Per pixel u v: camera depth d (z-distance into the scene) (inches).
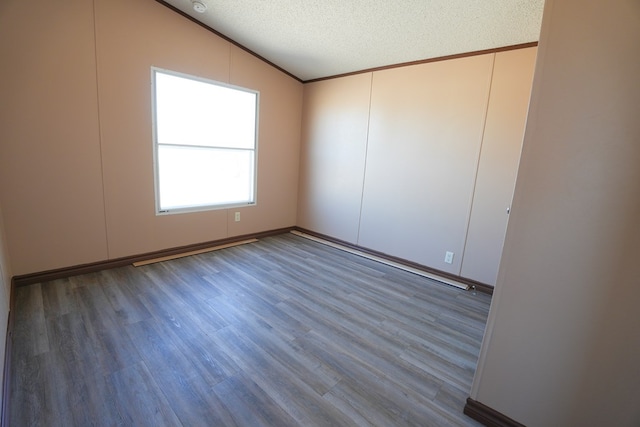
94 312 86.4
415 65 129.8
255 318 89.1
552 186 46.6
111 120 110.0
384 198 147.3
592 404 47.2
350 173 160.7
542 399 51.2
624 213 41.9
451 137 122.1
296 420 55.1
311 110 177.5
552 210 47.0
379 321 92.1
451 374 70.5
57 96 97.7
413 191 136.1
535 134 47.2
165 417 54.0
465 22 96.5
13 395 56.2
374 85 145.5
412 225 137.9
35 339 72.9
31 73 92.2
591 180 43.6
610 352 44.8
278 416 55.7
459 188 122.1
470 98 115.8
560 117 45.0
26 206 96.3
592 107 42.6
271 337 80.2
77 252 108.5
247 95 153.9
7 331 66.5
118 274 112.8
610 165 42.2
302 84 180.1
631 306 42.6
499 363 54.5
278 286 112.0
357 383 65.5
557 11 43.8
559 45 44.1
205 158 142.6
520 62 104.0
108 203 113.5
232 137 151.6
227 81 141.9
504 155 110.2
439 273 131.0
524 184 49.0
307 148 182.7
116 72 108.7
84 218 108.5
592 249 44.5
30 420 51.5
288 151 180.5
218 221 152.4
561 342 48.4
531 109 47.1
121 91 110.8
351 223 163.2
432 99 126.0
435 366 73.0
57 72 96.7
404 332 87.0
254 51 149.3
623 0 39.4
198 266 126.1
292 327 85.7
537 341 50.5
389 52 126.8
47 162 98.5
